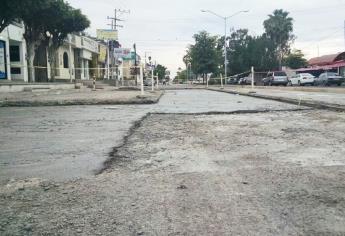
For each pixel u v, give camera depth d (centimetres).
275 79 4675
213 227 301
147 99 1664
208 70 7019
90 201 365
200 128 833
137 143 663
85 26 3738
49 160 541
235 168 479
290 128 805
